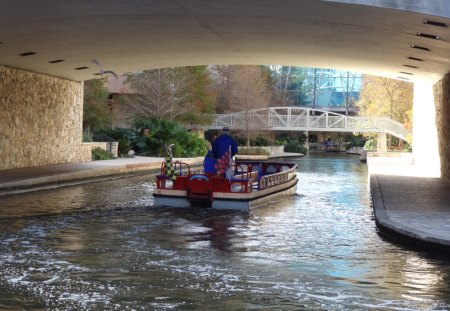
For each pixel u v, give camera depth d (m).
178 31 21.02
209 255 11.50
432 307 8.46
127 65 28.92
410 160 40.44
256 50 25.28
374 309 8.35
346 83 95.38
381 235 13.60
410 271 10.34
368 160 40.78
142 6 17.14
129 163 31.14
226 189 17.66
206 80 54.53
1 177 21.78
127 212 16.97
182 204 18.00
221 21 19.20
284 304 8.52
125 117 49.38
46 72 28.34
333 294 9.02
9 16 17.80
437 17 14.79
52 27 19.64
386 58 23.97
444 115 25.38
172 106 47.59
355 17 16.70
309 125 58.41
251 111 57.62
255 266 10.66
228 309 8.27
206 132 58.41
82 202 19.00
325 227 14.92
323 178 31.31
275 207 18.81
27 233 13.50
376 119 54.75
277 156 56.00
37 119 28.16
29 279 9.61
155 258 11.18
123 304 8.42
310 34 20.47
